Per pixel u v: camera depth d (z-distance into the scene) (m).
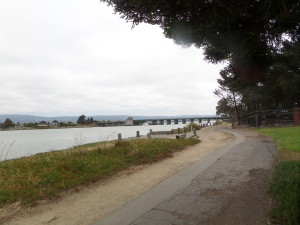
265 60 4.22
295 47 4.50
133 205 6.39
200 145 17.83
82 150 12.72
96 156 11.81
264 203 6.00
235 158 11.47
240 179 8.15
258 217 5.32
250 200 6.28
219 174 8.91
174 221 5.35
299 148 12.13
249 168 9.50
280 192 5.70
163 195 7.03
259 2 3.56
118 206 6.45
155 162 11.98
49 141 30.14
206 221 5.30
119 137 20.42
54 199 7.08
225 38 3.93
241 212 5.63
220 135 26.67
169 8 3.65
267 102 34.31
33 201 6.79
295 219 4.60
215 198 6.58
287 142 14.53
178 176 9.06
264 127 34.53
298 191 5.09
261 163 10.17
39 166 9.67
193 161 11.79
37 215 6.04
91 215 5.97
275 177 6.52
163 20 3.98
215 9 3.49
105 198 7.12
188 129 39.38
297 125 31.06
